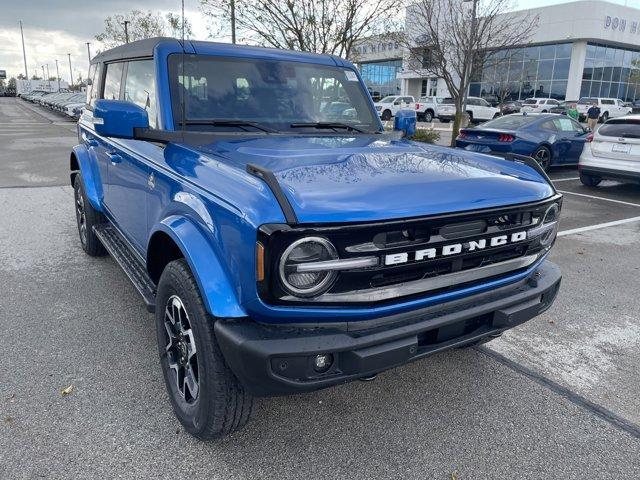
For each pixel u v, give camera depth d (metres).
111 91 4.41
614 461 2.70
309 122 3.73
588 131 13.16
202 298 2.40
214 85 3.48
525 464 2.66
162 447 2.68
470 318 2.55
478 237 2.45
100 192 4.78
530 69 38.25
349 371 2.23
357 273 2.19
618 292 5.04
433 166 2.74
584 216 8.27
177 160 2.91
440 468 2.61
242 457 2.64
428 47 14.03
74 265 5.27
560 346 3.93
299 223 2.05
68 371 3.34
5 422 2.82
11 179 10.01
